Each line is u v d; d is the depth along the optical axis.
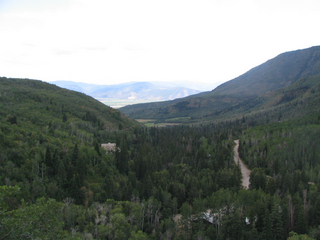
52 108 175.00
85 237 63.41
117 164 123.12
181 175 116.94
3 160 86.50
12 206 58.31
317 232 69.56
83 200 88.81
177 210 93.75
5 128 111.12
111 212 76.88
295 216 77.44
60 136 128.75
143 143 171.12
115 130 184.75
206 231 77.06
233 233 73.25
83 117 183.88
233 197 86.44
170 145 175.25
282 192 103.31
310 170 124.69
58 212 40.31
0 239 30.36
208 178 114.25
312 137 154.62
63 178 93.31
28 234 31.94
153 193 95.25
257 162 147.00
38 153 99.44
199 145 186.00
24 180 83.00
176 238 73.00
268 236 72.81
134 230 72.88
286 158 141.62
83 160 104.44
